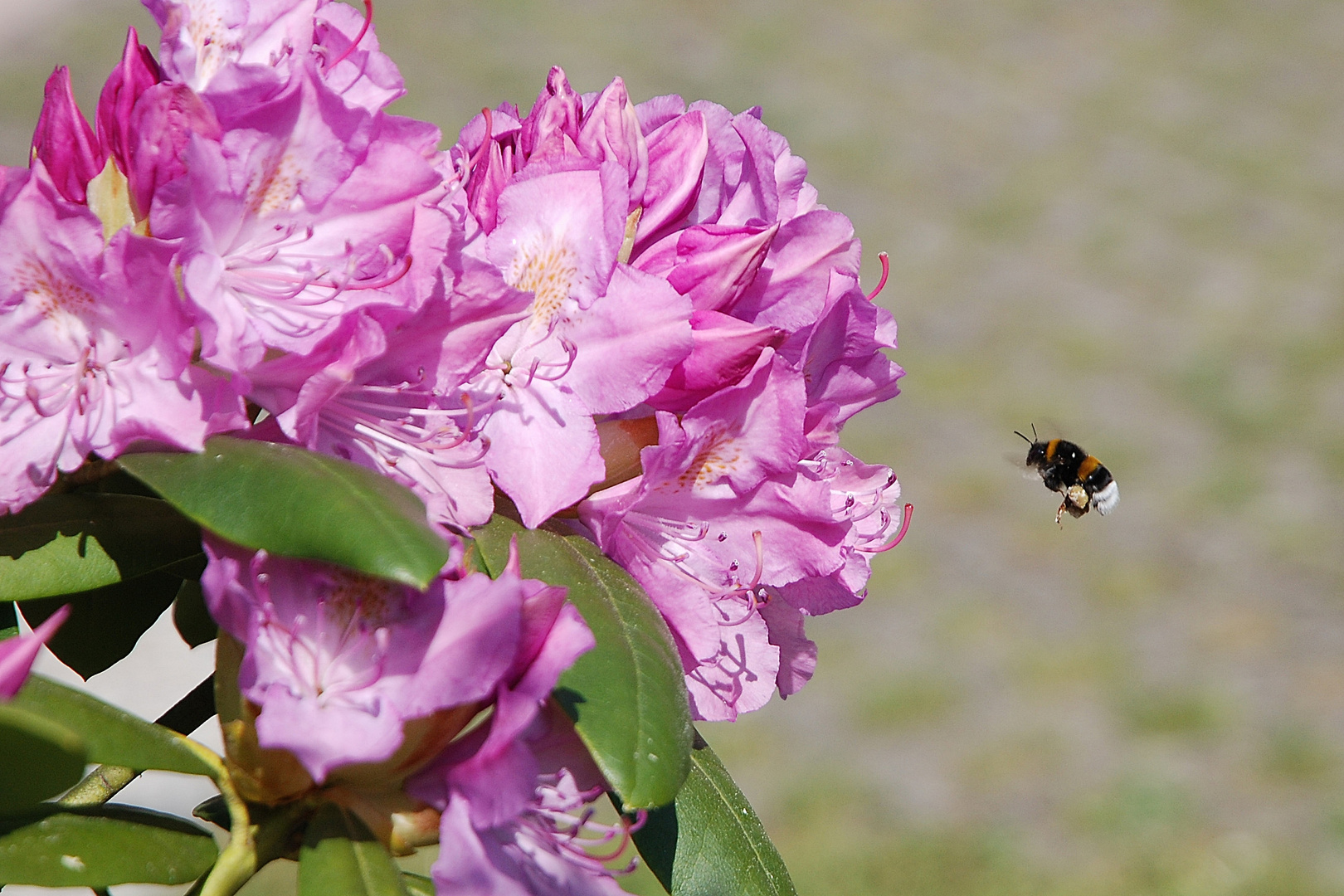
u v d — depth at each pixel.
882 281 1.07
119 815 1.00
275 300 1.00
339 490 0.97
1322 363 5.31
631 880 2.39
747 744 3.29
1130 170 6.91
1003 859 2.97
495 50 7.24
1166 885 2.93
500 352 1.03
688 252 1.04
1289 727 3.46
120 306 0.98
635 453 1.03
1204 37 8.44
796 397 1.03
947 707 3.47
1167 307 5.72
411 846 0.99
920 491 4.45
